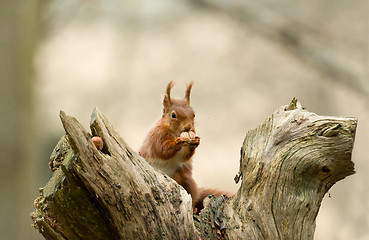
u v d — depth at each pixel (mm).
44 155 15906
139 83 18422
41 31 15641
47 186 4973
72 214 4805
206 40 19141
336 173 5523
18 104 10852
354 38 16625
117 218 4781
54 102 17484
